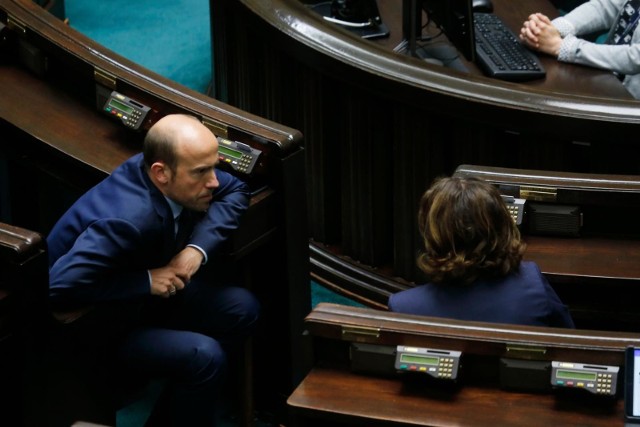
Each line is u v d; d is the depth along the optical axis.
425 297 5.30
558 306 5.27
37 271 5.29
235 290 6.34
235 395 7.27
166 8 12.63
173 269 5.84
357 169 8.18
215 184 5.82
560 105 7.40
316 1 10.05
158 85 6.84
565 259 6.39
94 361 5.90
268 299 6.86
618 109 7.34
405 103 7.70
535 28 9.09
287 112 8.51
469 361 5.02
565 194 6.46
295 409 5.02
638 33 9.11
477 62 8.94
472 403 4.95
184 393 5.96
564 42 9.00
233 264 6.69
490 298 5.21
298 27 8.12
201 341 5.92
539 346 4.88
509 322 5.18
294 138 6.43
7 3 7.61
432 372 4.94
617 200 6.43
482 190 5.20
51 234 5.88
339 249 8.63
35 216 7.48
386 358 5.08
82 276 5.55
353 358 5.12
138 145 6.91
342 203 8.39
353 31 9.41
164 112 6.77
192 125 5.74
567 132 7.38
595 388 4.80
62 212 7.40
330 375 5.18
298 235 6.68
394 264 8.32
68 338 5.65
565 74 8.86
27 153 7.16
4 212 7.49
